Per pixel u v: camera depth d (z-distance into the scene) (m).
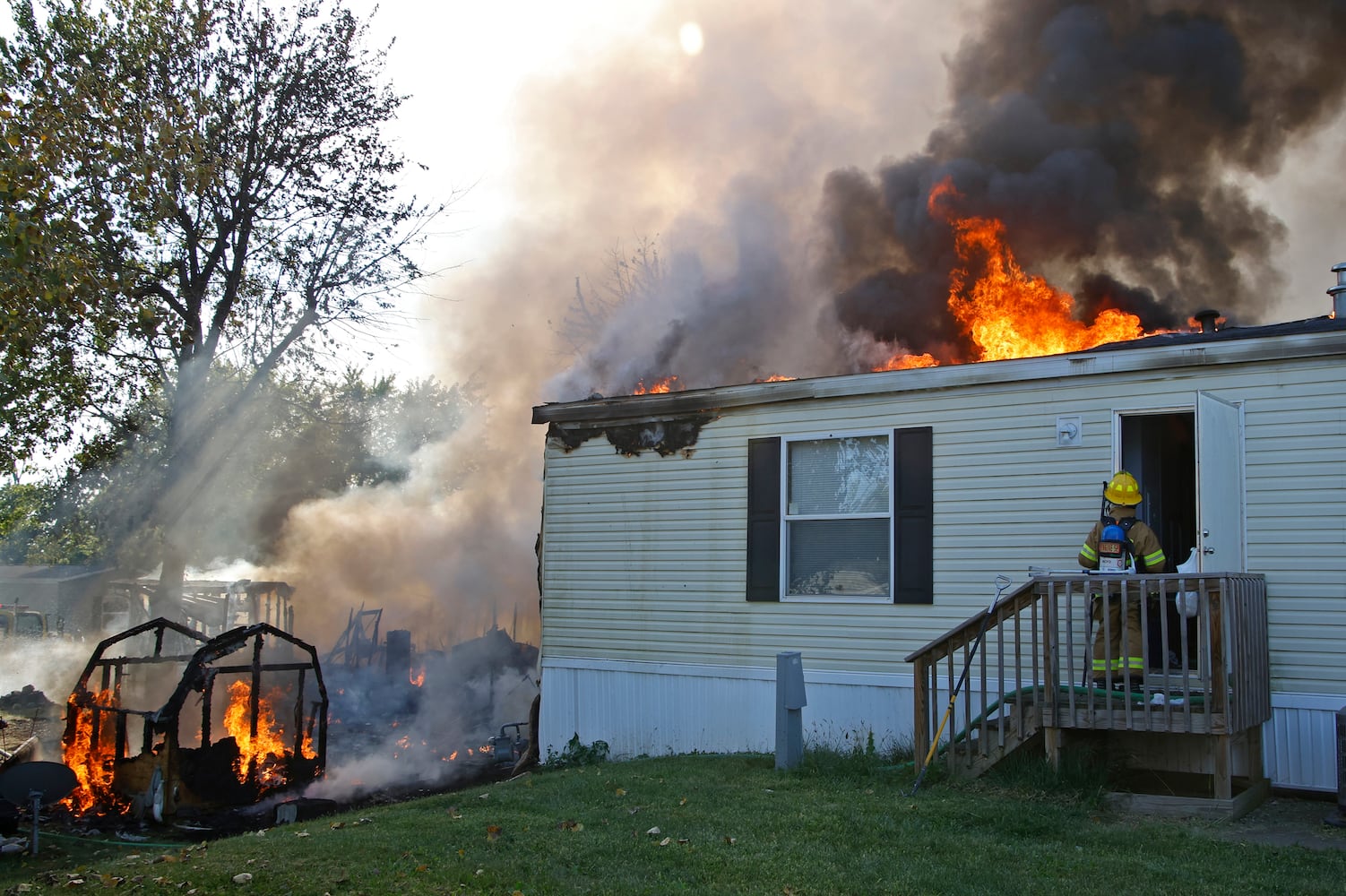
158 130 15.77
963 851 5.75
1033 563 8.67
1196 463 7.34
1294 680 7.47
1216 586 6.89
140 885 5.96
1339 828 6.32
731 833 6.30
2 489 24.59
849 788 7.61
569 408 11.53
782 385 10.12
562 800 7.63
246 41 18.84
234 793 10.81
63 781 8.23
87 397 16.98
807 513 9.98
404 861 6.02
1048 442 8.71
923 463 9.32
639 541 10.99
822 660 9.70
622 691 10.91
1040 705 7.16
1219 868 5.36
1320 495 7.52
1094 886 5.07
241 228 18.83
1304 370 7.67
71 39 16.14
